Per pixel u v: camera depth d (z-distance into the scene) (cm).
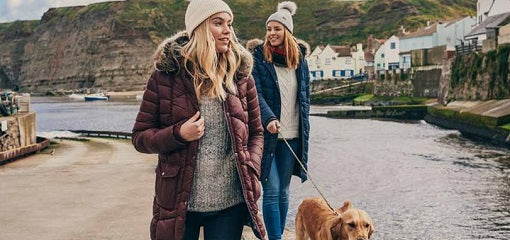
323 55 12638
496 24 5778
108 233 820
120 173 1598
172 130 329
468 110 4147
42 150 2605
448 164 2553
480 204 1725
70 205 1062
